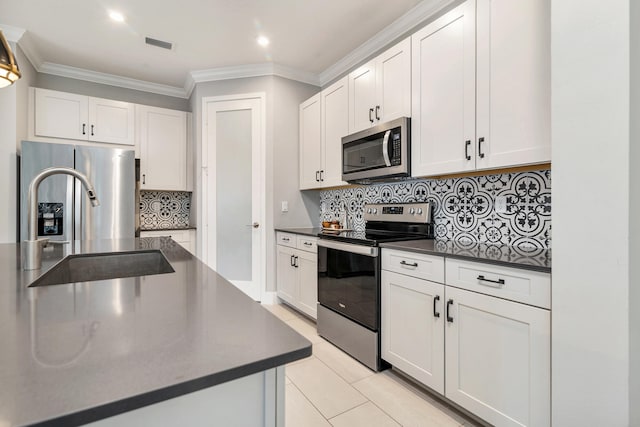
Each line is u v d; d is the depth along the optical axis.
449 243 2.03
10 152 2.78
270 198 3.46
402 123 2.13
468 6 1.77
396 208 2.55
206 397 0.53
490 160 1.67
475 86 1.74
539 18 1.47
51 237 2.88
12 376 0.43
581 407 1.13
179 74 3.65
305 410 1.66
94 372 0.45
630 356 1.03
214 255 3.56
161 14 2.54
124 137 3.57
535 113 1.48
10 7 2.43
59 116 3.24
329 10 2.49
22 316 0.67
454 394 1.58
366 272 2.11
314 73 3.64
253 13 2.52
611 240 1.06
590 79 1.11
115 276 1.58
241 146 3.53
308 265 2.86
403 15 2.54
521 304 1.31
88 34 2.81
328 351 2.33
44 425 0.36
